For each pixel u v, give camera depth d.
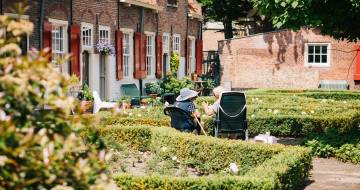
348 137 11.65
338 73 30.97
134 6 23.67
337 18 11.01
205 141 9.67
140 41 24.22
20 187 2.79
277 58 31.72
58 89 3.15
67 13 18.72
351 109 16.78
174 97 25.22
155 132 11.00
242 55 32.25
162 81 26.39
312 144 11.62
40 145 2.98
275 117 14.95
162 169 8.44
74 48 18.94
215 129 12.83
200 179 6.65
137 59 23.89
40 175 2.89
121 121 13.50
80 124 3.22
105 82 21.66
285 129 14.88
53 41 18.31
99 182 3.11
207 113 12.95
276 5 10.99
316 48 31.23
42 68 3.01
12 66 2.98
